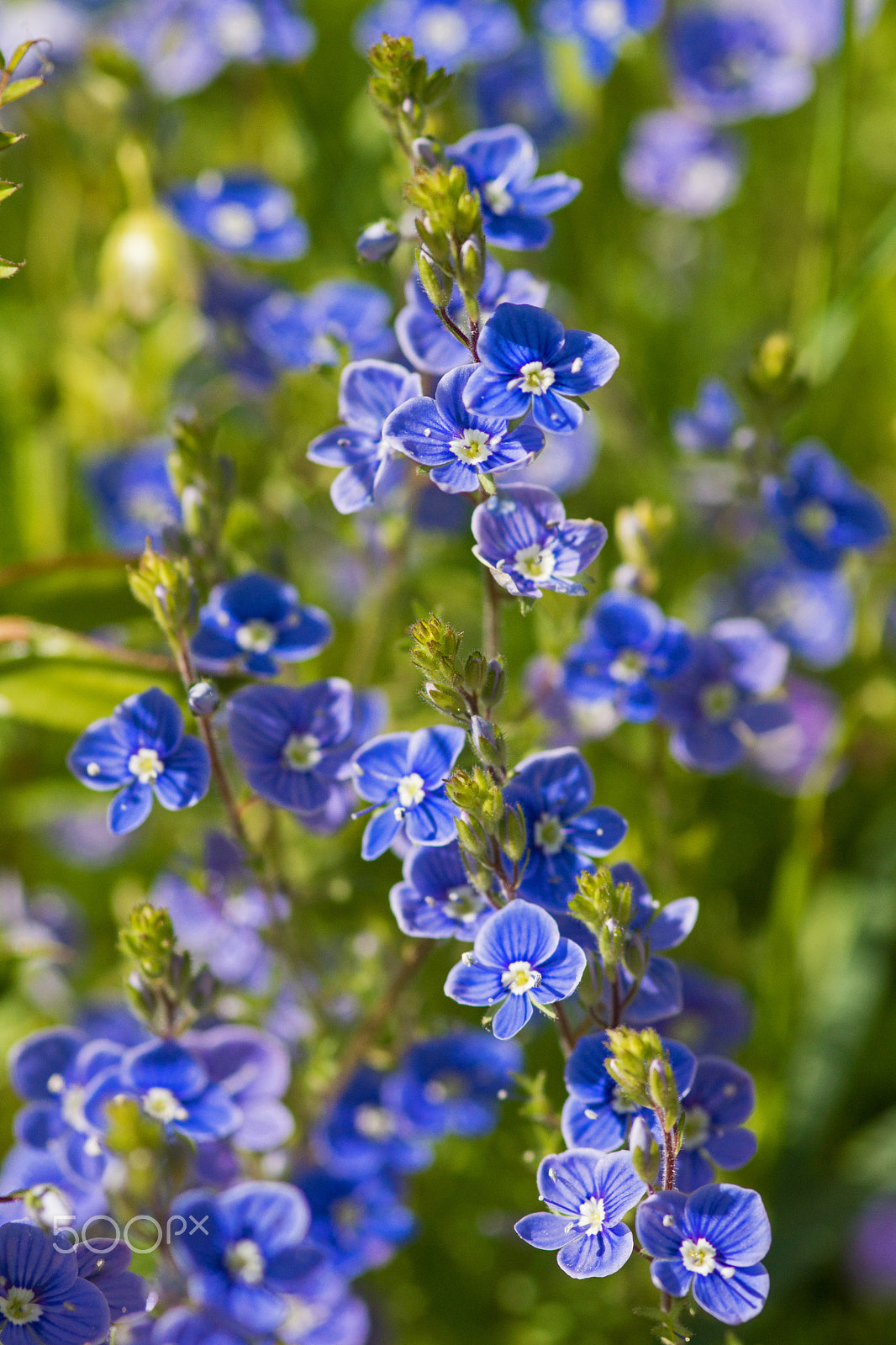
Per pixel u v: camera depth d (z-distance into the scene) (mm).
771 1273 339
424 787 280
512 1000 270
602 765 361
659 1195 265
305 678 364
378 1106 319
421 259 272
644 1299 311
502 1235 334
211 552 310
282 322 357
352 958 329
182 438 308
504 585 274
